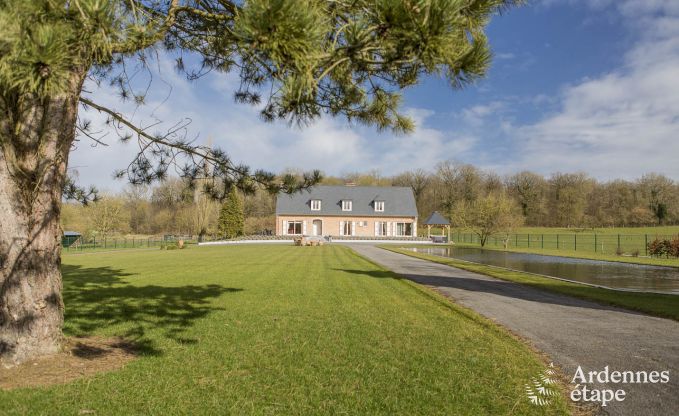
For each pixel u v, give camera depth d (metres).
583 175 76.69
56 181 4.75
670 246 24.42
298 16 2.21
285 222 51.91
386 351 5.60
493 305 9.09
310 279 13.40
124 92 6.50
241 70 6.04
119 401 3.97
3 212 4.41
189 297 9.94
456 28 2.37
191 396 4.11
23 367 4.60
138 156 6.41
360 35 2.41
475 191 74.19
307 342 6.03
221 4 4.75
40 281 4.75
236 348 5.72
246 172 6.48
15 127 3.86
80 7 2.38
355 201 53.34
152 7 4.81
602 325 7.23
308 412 3.80
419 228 75.19
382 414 3.77
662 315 8.02
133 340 6.09
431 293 10.49
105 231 46.81
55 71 2.44
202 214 43.31
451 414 3.77
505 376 4.69
